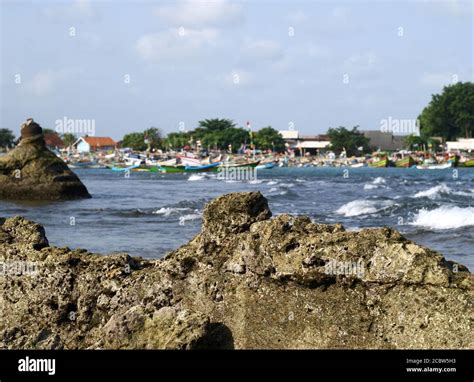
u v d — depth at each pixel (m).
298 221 7.39
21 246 9.02
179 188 61.56
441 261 6.70
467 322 6.45
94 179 92.88
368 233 6.93
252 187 61.78
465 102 188.00
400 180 77.88
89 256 8.66
